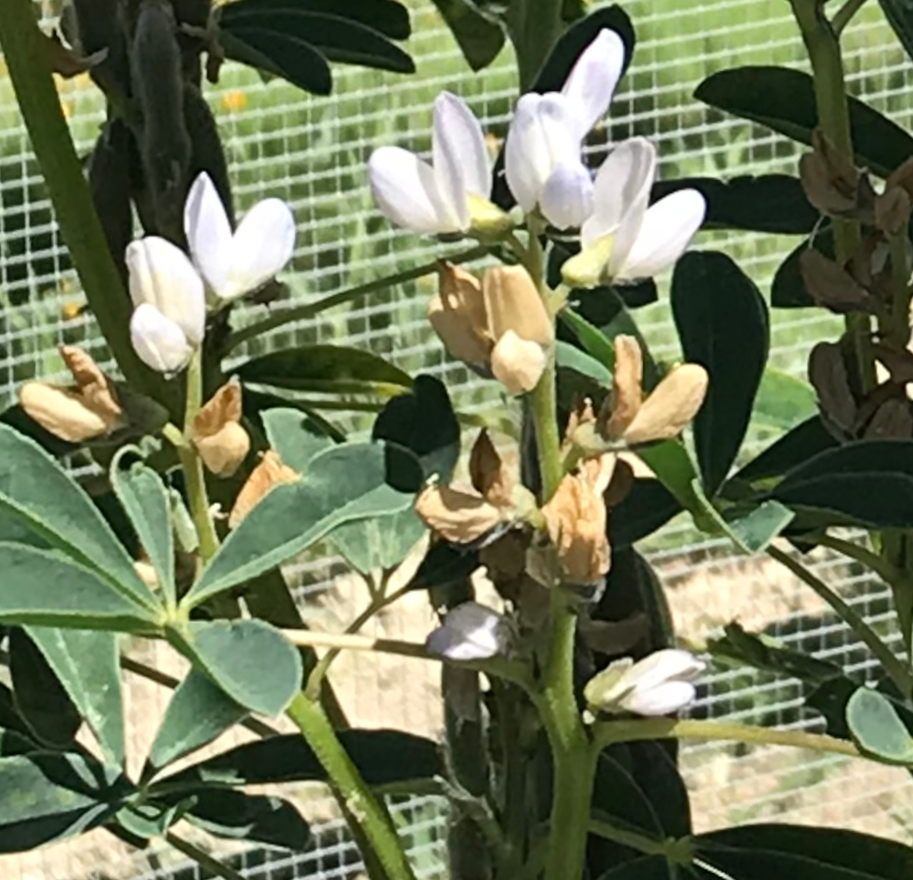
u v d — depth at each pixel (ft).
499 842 0.87
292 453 0.81
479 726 0.85
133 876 2.00
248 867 1.97
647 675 0.72
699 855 0.84
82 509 0.65
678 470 0.71
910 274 0.88
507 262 0.93
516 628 0.72
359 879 2.01
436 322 0.63
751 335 0.79
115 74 0.93
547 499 0.66
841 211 0.83
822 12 0.90
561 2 1.00
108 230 0.95
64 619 0.64
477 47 1.31
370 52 1.16
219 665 0.63
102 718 0.78
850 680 0.94
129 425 0.67
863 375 0.88
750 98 1.02
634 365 0.63
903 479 0.75
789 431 0.89
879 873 0.83
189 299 0.65
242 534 0.67
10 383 2.11
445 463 0.74
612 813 0.87
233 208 0.95
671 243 0.63
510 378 0.61
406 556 0.84
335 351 1.13
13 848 0.74
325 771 0.81
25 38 0.84
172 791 0.80
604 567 0.65
